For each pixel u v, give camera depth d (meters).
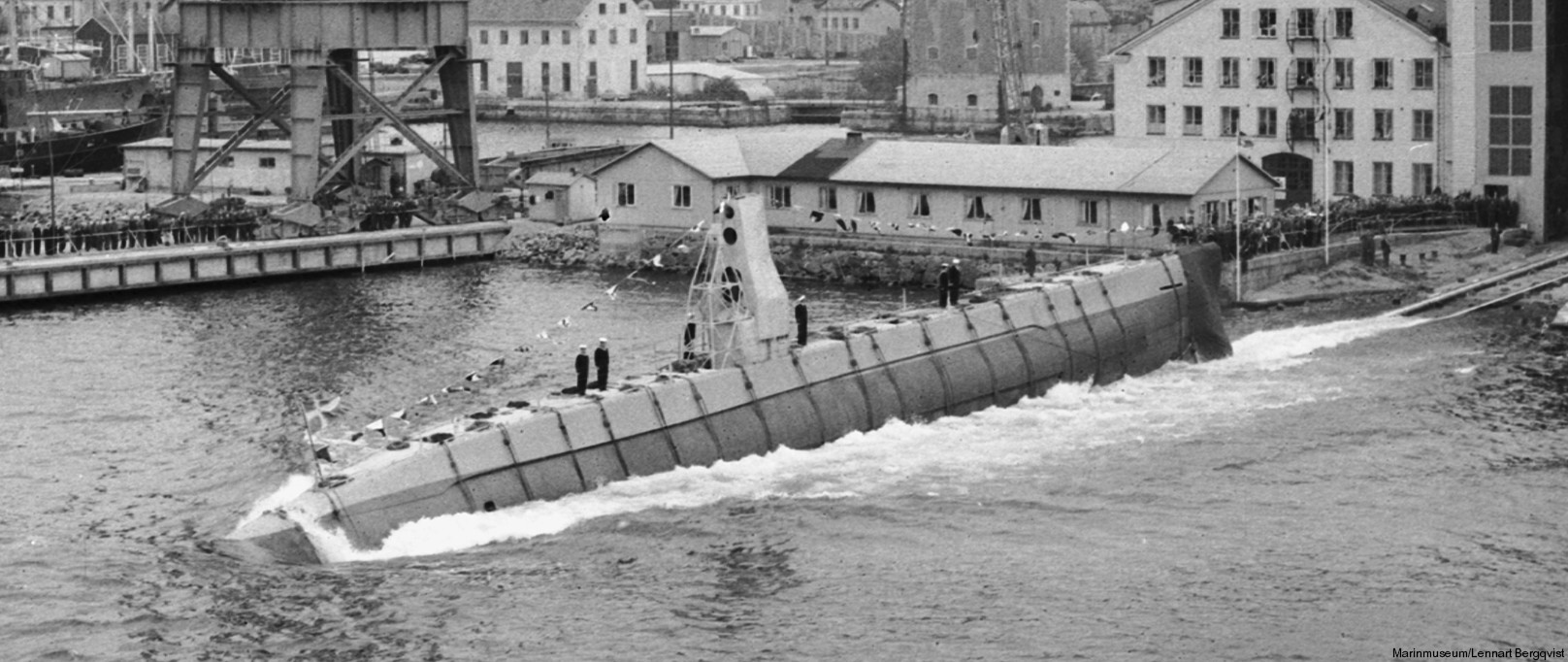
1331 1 152.38
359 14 159.00
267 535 78.44
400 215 160.38
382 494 79.94
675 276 147.38
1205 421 96.81
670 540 79.88
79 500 88.00
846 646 70.25
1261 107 156.88
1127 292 109.00
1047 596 74.25
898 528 81.25
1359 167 153.38
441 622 72.50
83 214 159.38
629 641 70.88
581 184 166.12
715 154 150.50
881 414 95.12
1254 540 79.50
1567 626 70.94
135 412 103.81
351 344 121.31
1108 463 89.75
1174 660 68.81
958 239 142.25
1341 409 98.19
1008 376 101.06
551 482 83.62
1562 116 139.50
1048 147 144.12
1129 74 162.12
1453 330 115.25
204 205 156.25
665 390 88.06
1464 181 143.38
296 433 98.56
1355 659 68.75
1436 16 150.88
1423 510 82.56
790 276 143.75
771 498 84.69
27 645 71.19
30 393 108.31
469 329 125.31
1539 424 94.38
